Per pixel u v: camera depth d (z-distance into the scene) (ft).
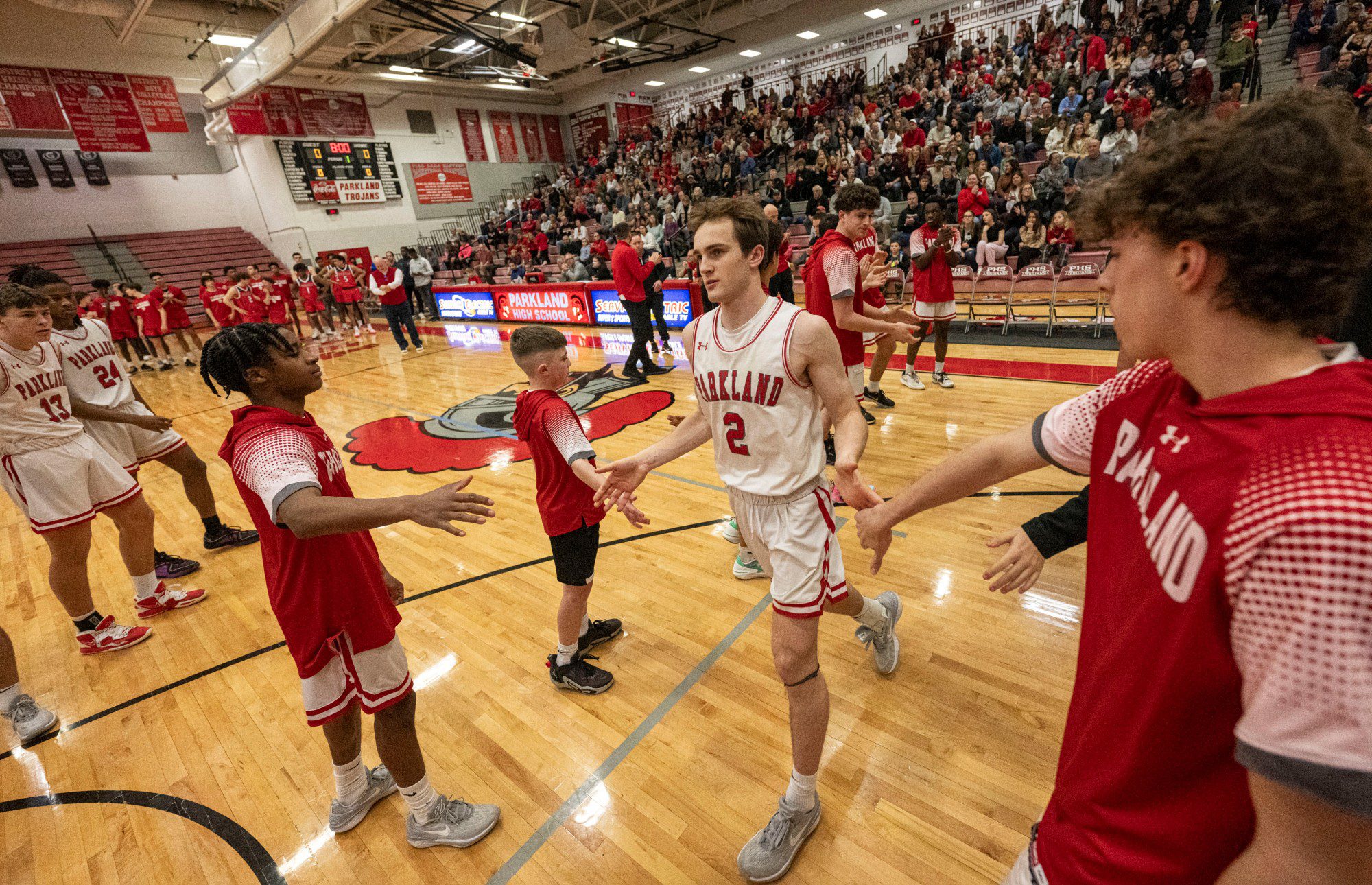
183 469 11.50
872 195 10.11
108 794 6.62
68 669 8.87
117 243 52.26
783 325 4.59
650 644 8.14
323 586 4.78
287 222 51.78
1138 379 2.25
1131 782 1.97
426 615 9.28
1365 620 1.22
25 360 8.12
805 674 4.83
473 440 17.16
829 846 5.29
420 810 5.61
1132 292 1.82
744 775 6.11
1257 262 1.47
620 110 66.33
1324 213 1.39
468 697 7.52
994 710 6.49
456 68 54.49
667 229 41.32
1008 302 22.04
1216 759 1.78
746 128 50.39
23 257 47.57
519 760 6.53
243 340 4.42
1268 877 1.51
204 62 45.85
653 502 12.28
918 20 47.29
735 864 5.29
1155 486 1.89
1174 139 1.63
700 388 5.17
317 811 6.23
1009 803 5.51
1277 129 1.47
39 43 38.19
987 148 33.19
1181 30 31.01
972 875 4.97
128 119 40.45
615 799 5.98
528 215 58.29
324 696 5.28
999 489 11.12
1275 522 1.35
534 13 42.27
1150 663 1.84
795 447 4.79
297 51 34.19
